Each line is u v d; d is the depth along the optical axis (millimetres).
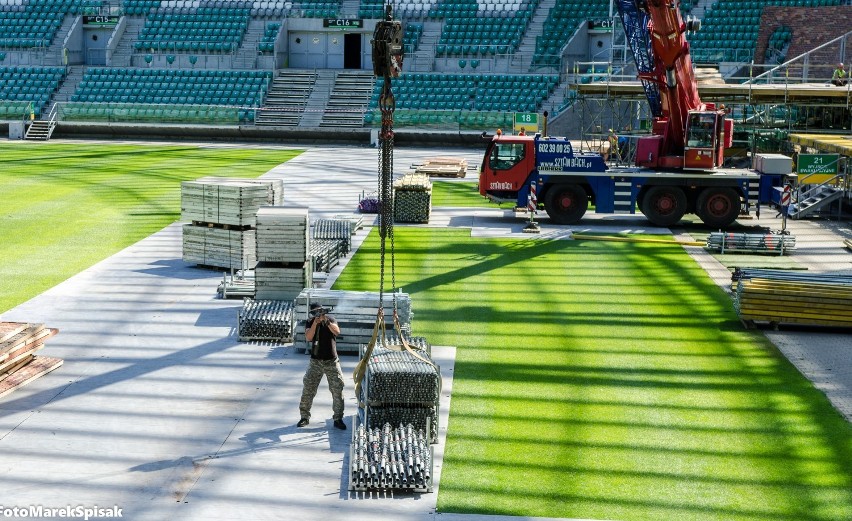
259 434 57406
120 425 58375
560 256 109062
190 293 89812
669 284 96250
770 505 49094
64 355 71000
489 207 145625
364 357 58875
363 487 49875
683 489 50781
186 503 48531
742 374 69625
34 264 101562
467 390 65250
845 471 53344
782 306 79938
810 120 178875
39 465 52531
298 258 82812
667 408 62625
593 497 49656
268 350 73438
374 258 107188
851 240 116250
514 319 82938
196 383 65938
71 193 152250
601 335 78688
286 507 48188
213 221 97812
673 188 128000
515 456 54656
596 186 128500
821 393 65812
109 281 94125
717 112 127688
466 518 47250
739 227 129375
